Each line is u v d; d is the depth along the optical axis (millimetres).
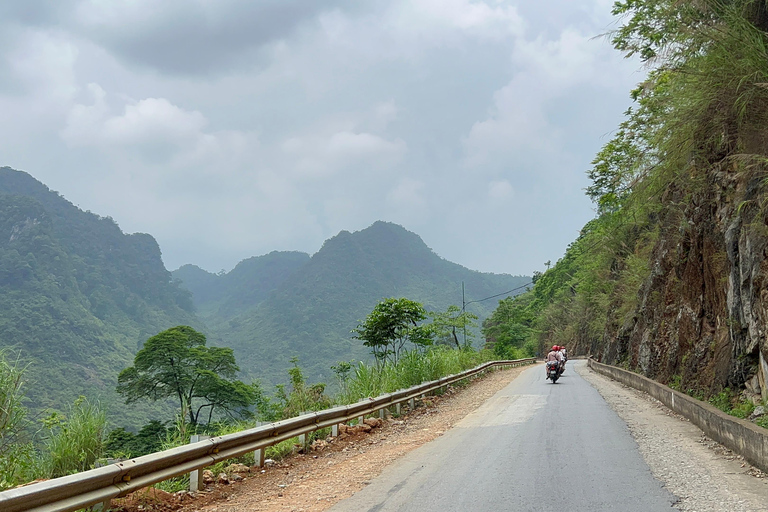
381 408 14547
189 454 7160
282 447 10297
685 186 18016
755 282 11391
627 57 17375
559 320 85188
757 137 12227
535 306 104062
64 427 7035
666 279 24094
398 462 9156
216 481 8242
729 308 13109
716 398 13078
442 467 8500
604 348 45406
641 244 33281
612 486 7004
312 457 10297
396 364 20812
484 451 9648
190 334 57250
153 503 6891
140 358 52375
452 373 25172
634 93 20406
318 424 10977
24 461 6398
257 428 8820
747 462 8359
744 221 12336
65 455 6719
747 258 11867
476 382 28438
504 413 15047
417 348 24406
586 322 68250
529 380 28984
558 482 7258
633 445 9875
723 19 11906
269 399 43438
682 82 13023
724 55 11656
